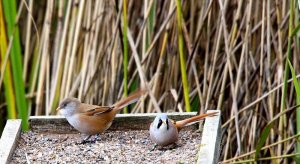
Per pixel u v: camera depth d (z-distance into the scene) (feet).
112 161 22.35
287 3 31.14
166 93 32.63
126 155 22.86
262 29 29.99
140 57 33.58
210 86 30.63
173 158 22.22
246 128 32.17
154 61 33.12
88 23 32.24
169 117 24.70
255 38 32.60
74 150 23.45
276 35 31.99
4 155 21.98
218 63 33.06
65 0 33.42
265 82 31.86
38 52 33.91
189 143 23.62
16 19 31.73
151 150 23.16
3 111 37.86
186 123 23.57
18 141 23.90
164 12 32.68
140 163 21.98
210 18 32.09
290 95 31.53
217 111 24.02
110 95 32.50
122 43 31.04
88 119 23.62
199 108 32.24
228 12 32.86
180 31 28.81
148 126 24.86
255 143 32.19
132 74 33.42
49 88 34.58
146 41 32.73
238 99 32.63
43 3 36.01
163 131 22.56
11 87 32.32
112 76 32.30
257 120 32.45
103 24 32.48
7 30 32.73
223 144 32.83
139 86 33.14
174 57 32.50
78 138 24.61
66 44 32.73
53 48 34.71
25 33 36.70
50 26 32.63
